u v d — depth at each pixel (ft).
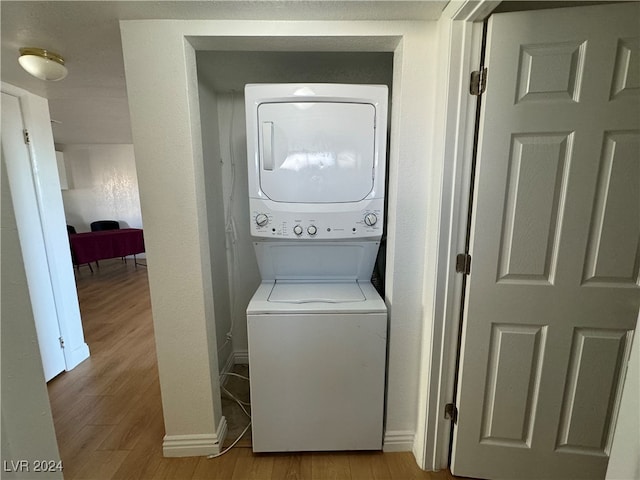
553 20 3.32
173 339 4.51
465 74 3.65
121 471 4.62
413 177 4.27
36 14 3.60
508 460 4.37
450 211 3.94
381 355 4.55
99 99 7.60
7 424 1.91
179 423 4.78
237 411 5.87
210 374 4.65
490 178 3.72
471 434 4.37
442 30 3.75
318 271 5.44
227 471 4.61
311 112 4.51
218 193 6.41
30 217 6.42
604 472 4.17
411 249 4.44
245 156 6.59
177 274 4.33
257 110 4.51
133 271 16.33
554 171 3.59
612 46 3.28
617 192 3.50
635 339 1.94
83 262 14.17
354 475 4.55
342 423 4.72
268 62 5.36
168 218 4.19
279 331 4.42
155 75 3.87
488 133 3.63
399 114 4.13
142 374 7.11
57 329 7.02
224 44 4.08
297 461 4.76
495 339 4.08
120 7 3.51
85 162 17.67
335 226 4.78
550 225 3.70
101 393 6.44
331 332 4.44
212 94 6.08
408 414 4.89
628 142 3.41
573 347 3.93
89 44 4.37
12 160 6.09
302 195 4.71
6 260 1.86
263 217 4.75
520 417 4.23
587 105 3.40
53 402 6.17
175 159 4.06
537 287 3.85
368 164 4.66
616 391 3.96
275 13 3.70
